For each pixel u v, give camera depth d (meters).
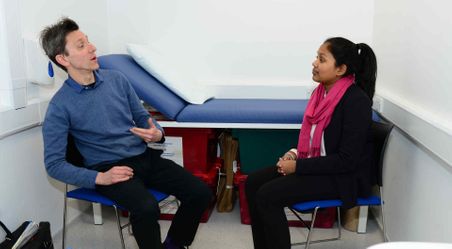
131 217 1.74
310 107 1.94
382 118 2.46
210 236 2.43
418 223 1.88
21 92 1.97
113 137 1.89
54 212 2.39
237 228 2.54
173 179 1.96
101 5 2.92
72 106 1.80
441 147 1.54
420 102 1.93
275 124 2.30
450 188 1.55
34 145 2.17
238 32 2.95
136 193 1.76
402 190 2.13
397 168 2.22
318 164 1.75
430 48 1.81
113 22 3.04
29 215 2.14
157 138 1.97
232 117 2.31
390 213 2.34
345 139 1.74
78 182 1.75
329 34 2.89
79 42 1.76
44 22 2.25
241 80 3.02
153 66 2.48
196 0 2.93
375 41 2.79
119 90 1.96
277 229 1.75
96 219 2.59
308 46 2.92
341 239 2.40
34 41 2.03
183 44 3.01
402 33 2.23
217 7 2.93
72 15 2.53
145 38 3.03
